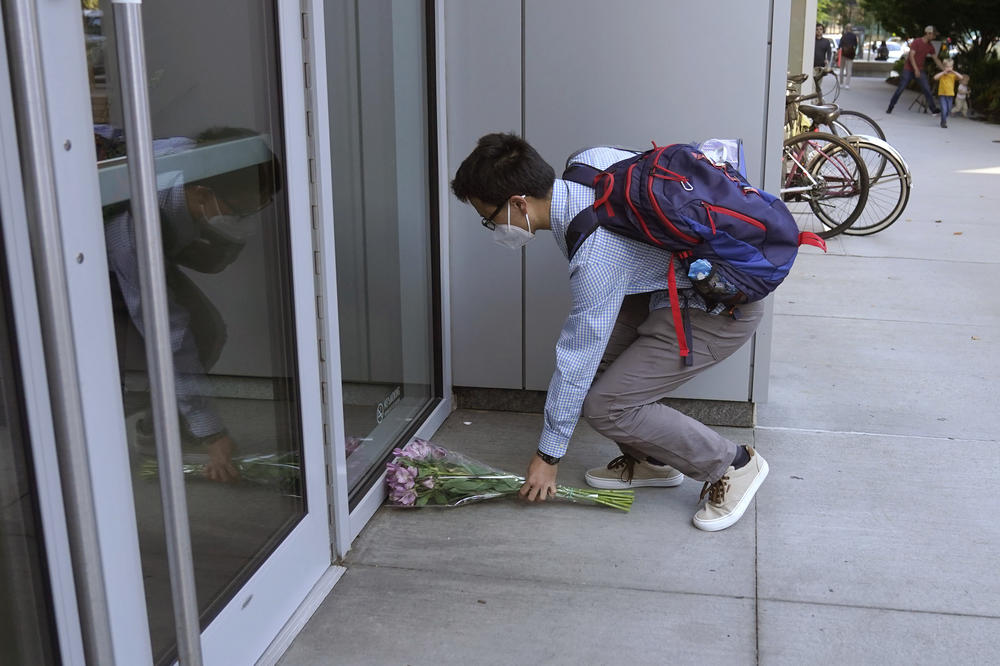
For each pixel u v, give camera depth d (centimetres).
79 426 140
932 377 448
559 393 288
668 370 288
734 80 357
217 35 216
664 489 336
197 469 221
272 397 251
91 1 171
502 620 260
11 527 163
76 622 173
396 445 346
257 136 234
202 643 214
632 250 269
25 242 152
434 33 355
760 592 273
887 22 2492
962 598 271
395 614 263
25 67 127
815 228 756
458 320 398
